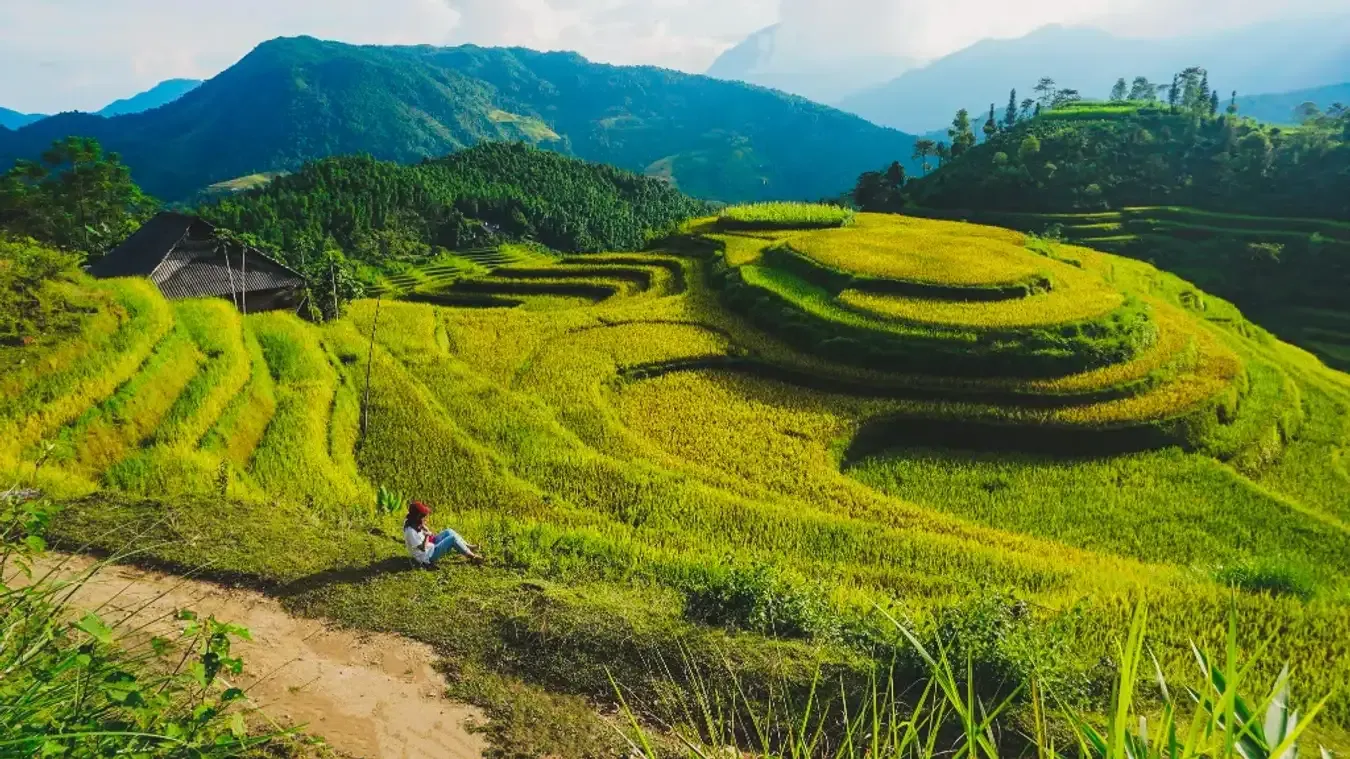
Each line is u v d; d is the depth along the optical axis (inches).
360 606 369.1
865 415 1116.5
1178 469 1010.7
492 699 307.7
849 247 1713.8
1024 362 1191.6
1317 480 1032.2
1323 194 2906.0
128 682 136.8
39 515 163.8
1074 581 649.0
